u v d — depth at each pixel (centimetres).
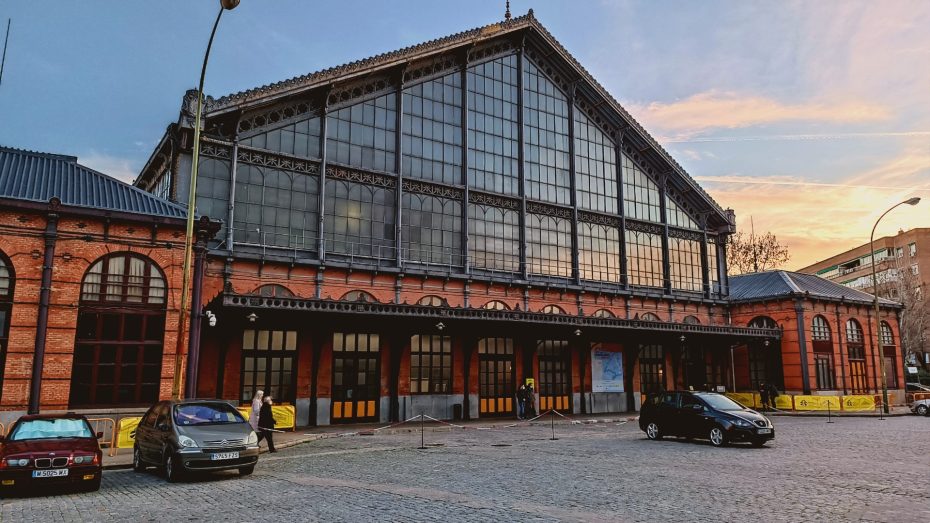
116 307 2044
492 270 3466
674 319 4216
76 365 1978
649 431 2169
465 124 3519
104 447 1912
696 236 4488
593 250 3938
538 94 3919
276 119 2947
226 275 2677
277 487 1218
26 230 1939
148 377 2059
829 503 1005
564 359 3709
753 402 4078
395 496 1093
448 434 2450
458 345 3262
